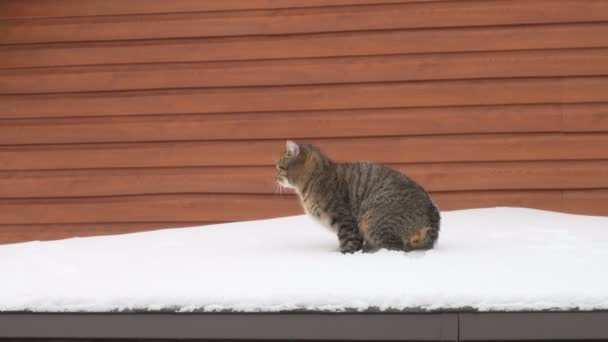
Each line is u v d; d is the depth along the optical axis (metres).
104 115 7.52
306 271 4.41
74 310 3.98
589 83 7.13
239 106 7.45
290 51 7.39
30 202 7.54
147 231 6.91
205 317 3.91
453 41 7.23
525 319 3.77
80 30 7.53
